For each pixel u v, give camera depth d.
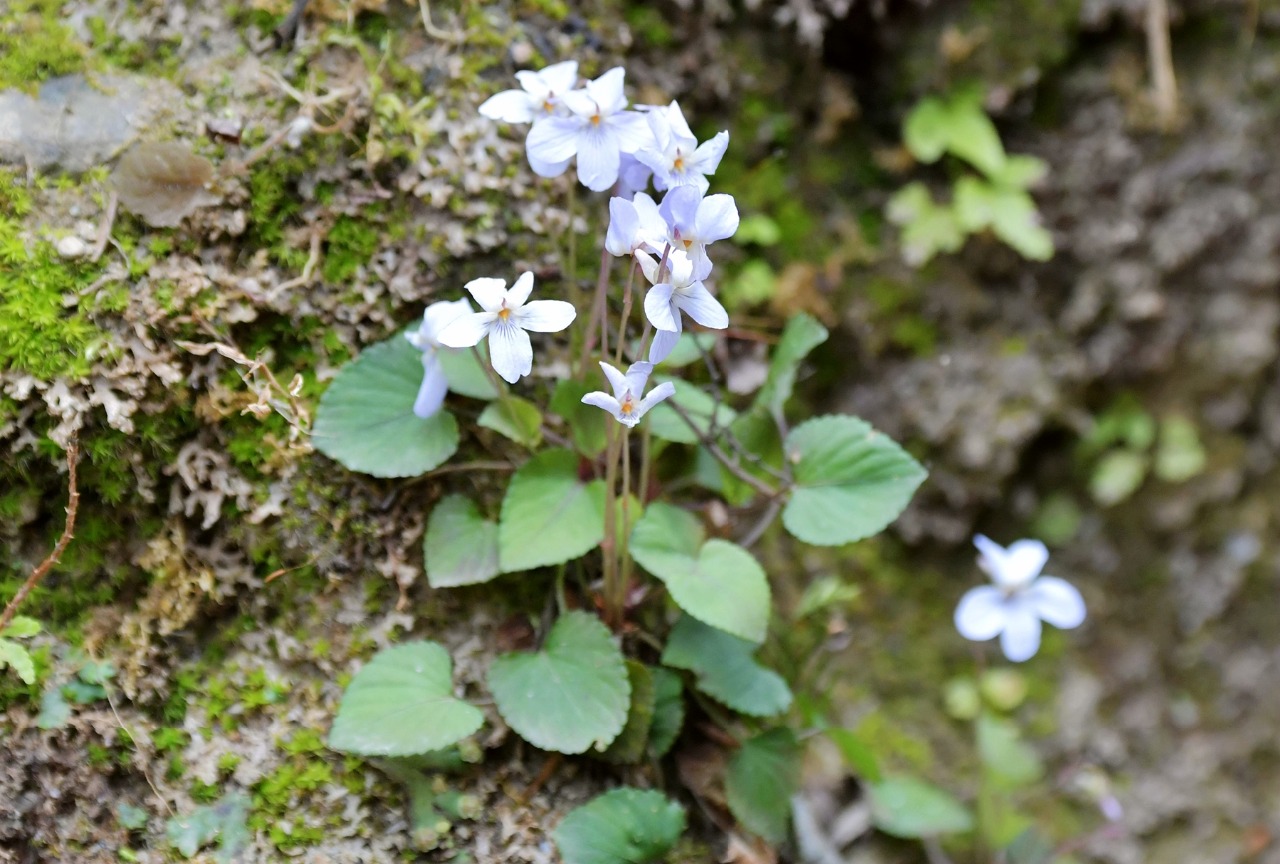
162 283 0.46
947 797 0.52
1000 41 0.54
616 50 0.50
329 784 0.46
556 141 0.45
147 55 0.48
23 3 0.47
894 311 0.54
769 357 0.52
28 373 0.46
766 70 0.52
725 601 0.46
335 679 0.47
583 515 0.47
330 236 0.48
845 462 0.47
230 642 0.47
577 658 0.46
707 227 0.44
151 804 0.46
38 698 0.46
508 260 0.48
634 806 0.46
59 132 0.47
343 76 0.48
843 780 0.51
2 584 0.47
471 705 0.46
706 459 0.48
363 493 0.47
